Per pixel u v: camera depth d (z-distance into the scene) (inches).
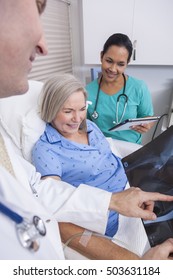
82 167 41.3
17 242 14.2
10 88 16.5
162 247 24.4
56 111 39.5
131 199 27.5
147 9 63.9
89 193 28.8
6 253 13.2
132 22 66.5
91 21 68.6
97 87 63.2
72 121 40.6
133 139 64.1
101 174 43.6
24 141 40.8
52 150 39.9
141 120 54.1
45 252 17.4
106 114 62.6
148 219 27.0
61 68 83.4
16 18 13.4
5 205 15.3
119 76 59.6
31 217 16.7
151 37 67.5
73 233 28.3
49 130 42.2
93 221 28.1
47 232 19.5
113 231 39.5
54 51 76.6
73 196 28.4
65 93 38.4
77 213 27.7
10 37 13.6
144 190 29.9
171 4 62.1
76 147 41.8
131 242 37.3
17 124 41.4
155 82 86.2
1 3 12.6
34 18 14.2
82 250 27.6
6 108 42.1
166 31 65.8
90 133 46.9
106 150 47.1
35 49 16.1
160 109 90.2
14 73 15.4
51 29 73.0
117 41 54.8
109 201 27.8
